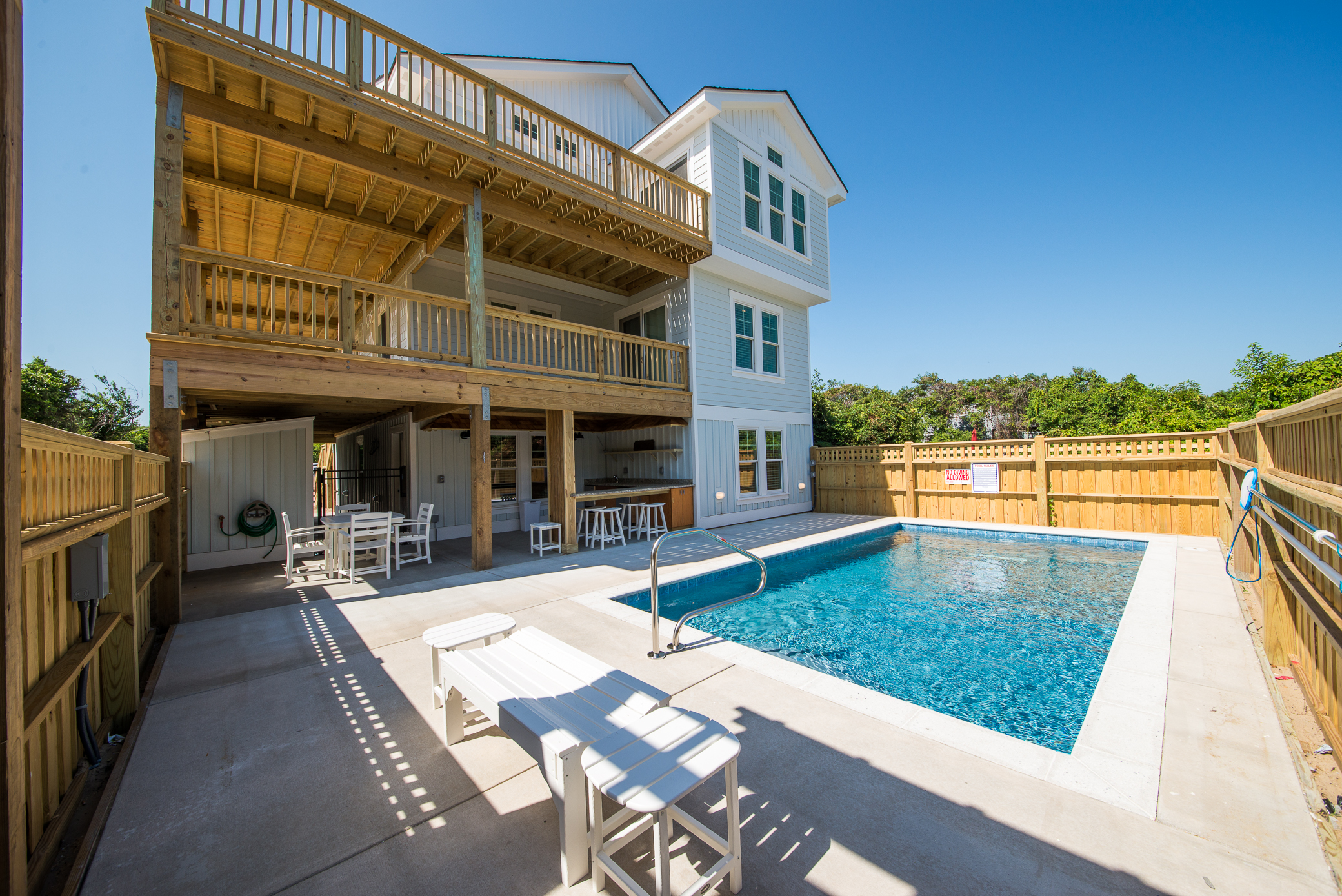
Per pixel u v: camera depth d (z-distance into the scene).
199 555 7.23
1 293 1.24
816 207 12.41
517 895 1.67
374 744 2.63
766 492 11.55
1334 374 13.05
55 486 1.97
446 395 6.54
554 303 11.03
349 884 1.72
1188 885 1.60
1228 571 5.08
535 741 1.82
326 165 6.28
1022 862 1.72
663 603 5.79
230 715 2.96
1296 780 2.14
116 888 1.71
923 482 11.16
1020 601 5.77
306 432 8.09
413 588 5.91
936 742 2.52
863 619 5.25
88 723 2.40
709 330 10.41
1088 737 2.52
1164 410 20.11
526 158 6.80
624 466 11.89
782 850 1.80
